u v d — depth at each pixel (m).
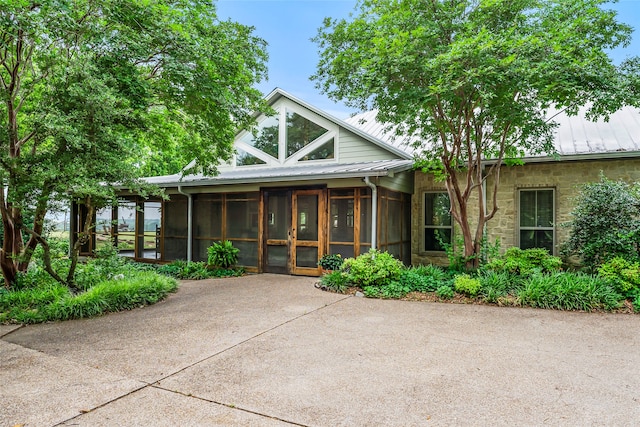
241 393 3.03
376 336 4.50
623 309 5.57
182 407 2.80
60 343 4.34
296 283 8.16
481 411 2.72
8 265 6.81
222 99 7.52
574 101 6.72
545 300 5.83
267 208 9.87
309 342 4.30
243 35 7.80
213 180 9.78
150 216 11.92
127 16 6.19
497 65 5.94
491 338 4.41
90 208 6.64
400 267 7.63
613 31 6.53
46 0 4.95
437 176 8.66
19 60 6.31
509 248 8.16
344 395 2.98
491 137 7.75
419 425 2.53
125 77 6.46
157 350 4.07
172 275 9.27
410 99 6.64
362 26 7.20
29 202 5.98
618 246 6.63
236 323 5.11
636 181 7.88
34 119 5.79
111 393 3.04
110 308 5.75
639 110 9.45
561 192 8.55
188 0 6.94
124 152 6.25
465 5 6.78
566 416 2.64
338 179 8.72
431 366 3.57
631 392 3.00
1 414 2.71
